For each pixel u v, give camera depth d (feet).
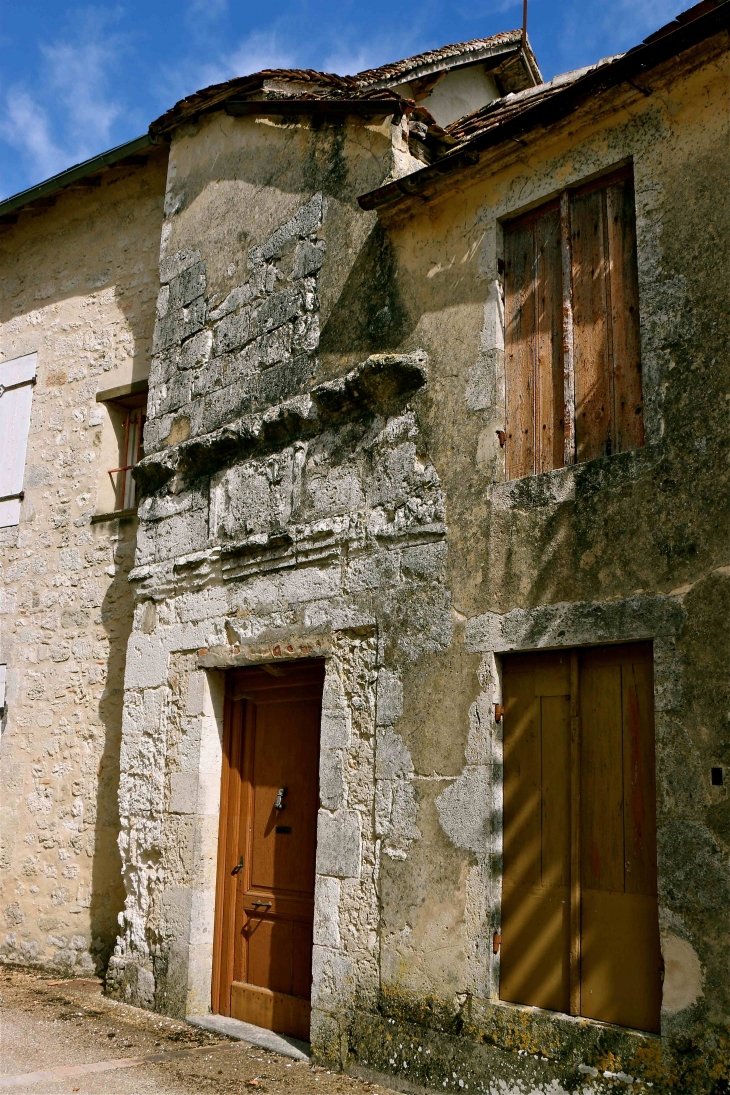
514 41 26.35
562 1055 13.14
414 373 17.48
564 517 14.75
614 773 13.76
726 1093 11.48
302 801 18.79
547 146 16.31
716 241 13.73
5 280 31.19
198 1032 18.28
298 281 20.66
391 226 18.85
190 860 19.83
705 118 14.20
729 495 12.87
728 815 12.09
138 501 23.73
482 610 15.56
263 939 18.92
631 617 13.57
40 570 28.07
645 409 14.11
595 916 13.55
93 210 29.76
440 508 16.62
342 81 21.08
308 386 19.71
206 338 22.89
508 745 15.10
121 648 25.64
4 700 27.76
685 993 12.07
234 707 20.61
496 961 14.47
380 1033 15.44
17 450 29.53
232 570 20.51
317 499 19.01
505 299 16.88
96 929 24.18
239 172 23.21
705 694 12.60
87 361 28.60
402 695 16.48
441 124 25.41
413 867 15.67
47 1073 15.57
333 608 18.06
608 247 15.52
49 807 26.08
